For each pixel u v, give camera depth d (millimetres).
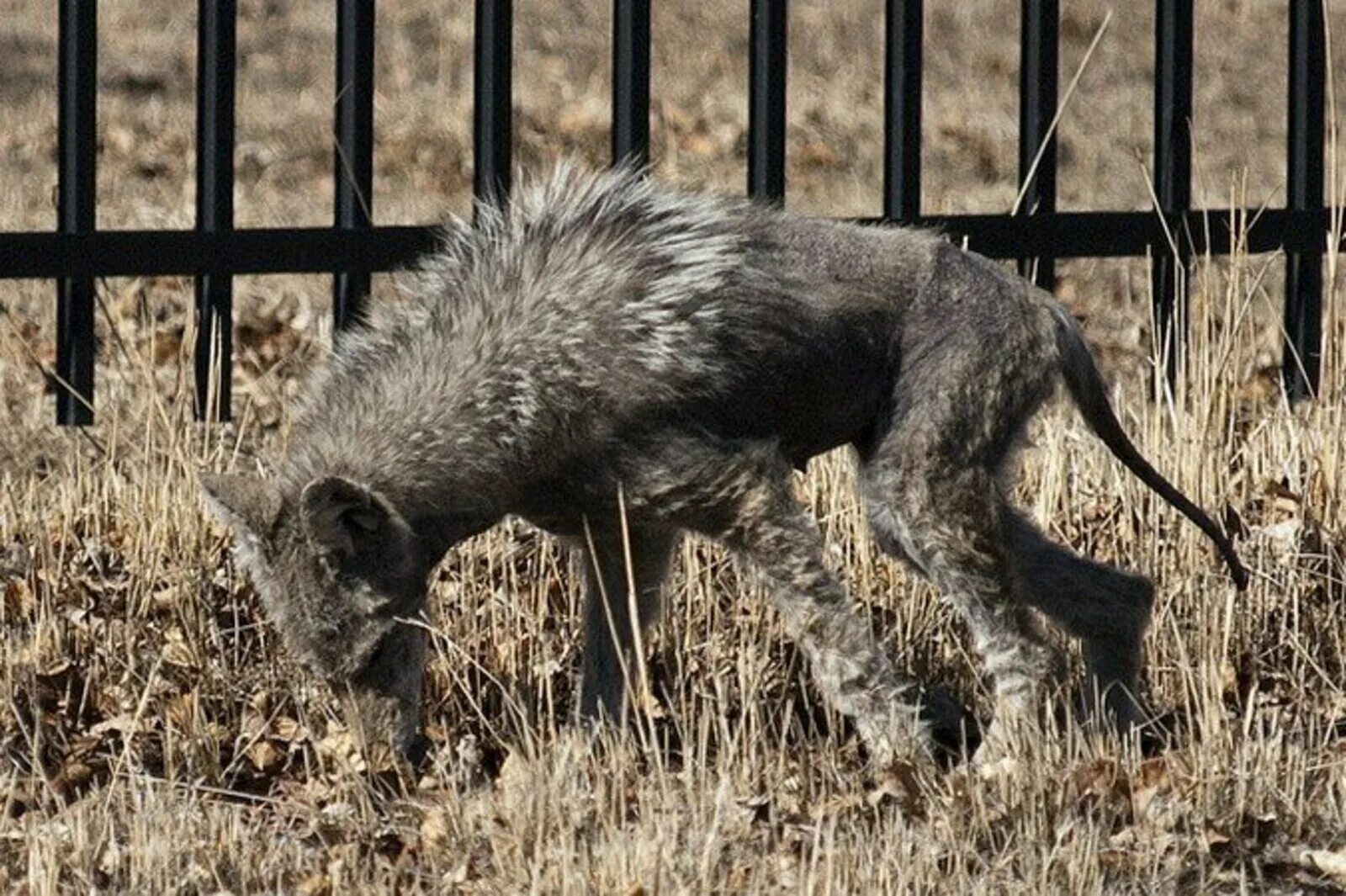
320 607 19516
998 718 20500
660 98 46469
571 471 19844
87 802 19328
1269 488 24328
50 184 40250
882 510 20547
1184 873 18516
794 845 18750
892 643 22625
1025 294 20828
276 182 41406
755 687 20375
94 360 26547
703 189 20906
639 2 25234
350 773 19984
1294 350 27406
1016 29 51500
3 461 26406
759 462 19906
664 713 21516
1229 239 28031
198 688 21297
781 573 19906
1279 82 48781
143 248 24594
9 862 18656
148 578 22062
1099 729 20656
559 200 20328
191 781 20375
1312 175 28359
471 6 51656
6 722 20875
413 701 20250
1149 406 26172
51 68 46750
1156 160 27766
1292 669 22547
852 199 40375
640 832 18328
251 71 47375
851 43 50719
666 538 20672
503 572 22453
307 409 20594
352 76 25016
